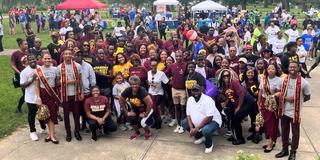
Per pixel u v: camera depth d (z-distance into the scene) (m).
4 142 7.66
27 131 8.25
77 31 12.00
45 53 7.86
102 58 8.70
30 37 12.72
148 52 9.88
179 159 6.88
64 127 8.56
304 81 6.27
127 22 32.09
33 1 74.00
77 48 8.48
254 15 35.28
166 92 8.66
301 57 11.54
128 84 8.52
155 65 8.29
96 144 7.58
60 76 7.47
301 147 7.29
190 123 7.29
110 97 8.73
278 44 12.86
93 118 7.65
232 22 24.62
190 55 8.81
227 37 12.28
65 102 7.55
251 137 7.71
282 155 6.81
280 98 6.51
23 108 9.76
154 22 27.95
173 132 8.23
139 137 7.92
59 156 7.03
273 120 6.92
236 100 7.40
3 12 61.25
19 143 7.61
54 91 7.51
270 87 6.79
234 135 7.54
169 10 51.56
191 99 7.26
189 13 34.28
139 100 7.69
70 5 20.52
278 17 34.25
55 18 31.66
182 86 8.07
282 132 6.71
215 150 7.23
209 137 7.04
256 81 7.79
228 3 58.06
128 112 7.75
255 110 7.67
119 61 8.72
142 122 7.68
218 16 32.38
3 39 24.39
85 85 8.02
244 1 57.34
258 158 4.09
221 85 7.68
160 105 8.96
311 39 15.98
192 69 7.77
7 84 12.21
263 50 9.40
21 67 9.09
